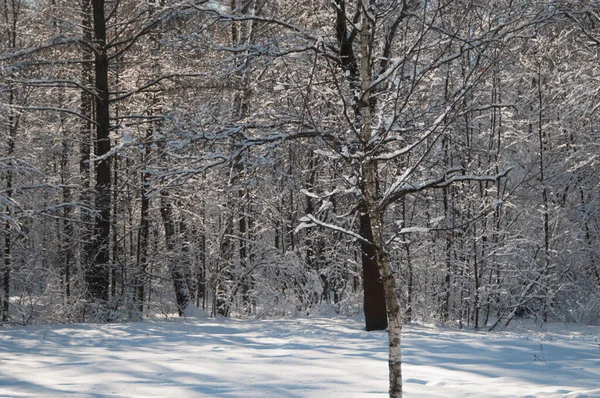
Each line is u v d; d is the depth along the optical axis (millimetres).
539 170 19750
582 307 18594
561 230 19297
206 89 17266
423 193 18641
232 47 14719
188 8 15102
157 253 22094
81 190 17844
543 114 19391
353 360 8812
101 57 17438
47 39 18109
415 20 11281
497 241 19328
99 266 17797
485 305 19109
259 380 7195
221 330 13492
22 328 13398
